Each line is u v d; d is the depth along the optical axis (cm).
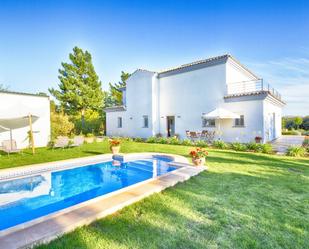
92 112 3186
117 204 439
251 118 1571
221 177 693
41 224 351
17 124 1312
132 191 527
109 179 841
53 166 890
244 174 731
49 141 1506
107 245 312
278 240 330
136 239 329
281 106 2439
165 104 2167
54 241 319
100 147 1487
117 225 371
